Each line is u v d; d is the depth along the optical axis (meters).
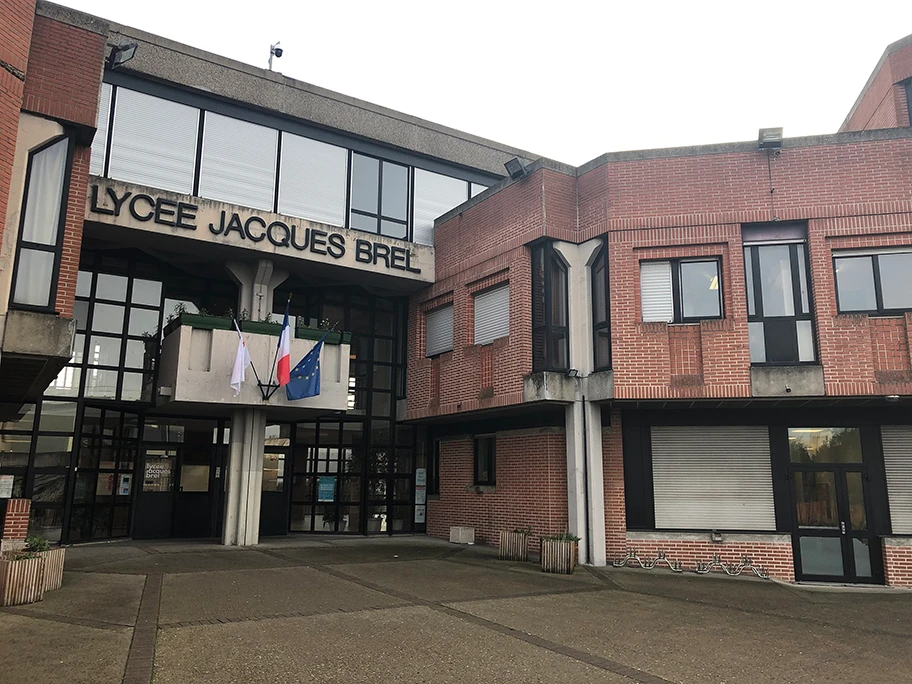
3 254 9.35
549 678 6.42
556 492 14.77
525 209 15.13
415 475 19.34
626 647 7.60
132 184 14.48
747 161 13.71
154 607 8.74
